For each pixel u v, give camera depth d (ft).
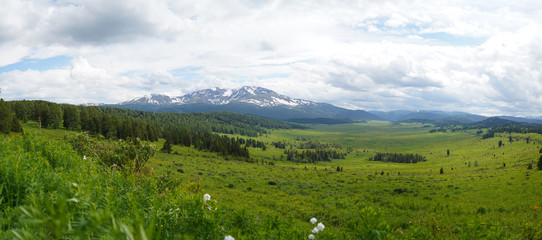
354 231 10.22
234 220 14.03
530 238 26.43
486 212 60.08
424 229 12.32
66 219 4.91
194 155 444.14
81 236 5.03
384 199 95.61
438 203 78.79
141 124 509.76
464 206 70.74
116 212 9.39
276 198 105.09
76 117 429.79
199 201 12.71
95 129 394.11
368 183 172.86
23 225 6.41
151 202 13.75
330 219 57.11
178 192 16.81
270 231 11.81
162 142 525.75
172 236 10.56
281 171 275.18
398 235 10.60
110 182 15.80
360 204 81.97
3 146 16.93
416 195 111.86
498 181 165.58
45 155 18.90
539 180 149.69
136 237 5.00
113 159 29.27
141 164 29.94
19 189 9.80
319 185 161.68
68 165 18.61
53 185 10.53
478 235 12.68
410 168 597.11
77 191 8.96
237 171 244.01
